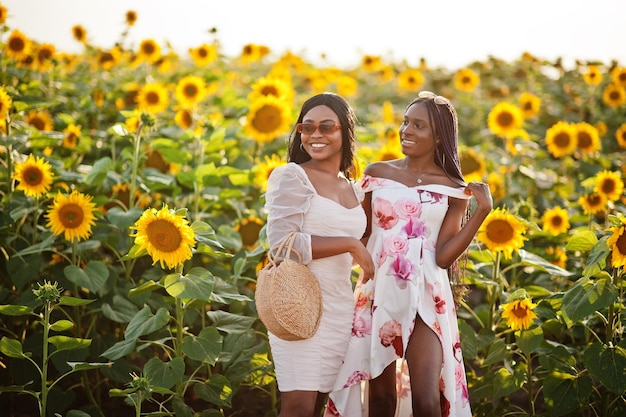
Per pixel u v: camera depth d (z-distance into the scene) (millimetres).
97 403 4387
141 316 3719
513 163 6535
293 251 3203
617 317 4062
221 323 3939
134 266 4824
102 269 4090
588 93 9438
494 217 4055
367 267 3238
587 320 4078
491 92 9914
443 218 3537
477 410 4094
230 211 5305
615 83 8109
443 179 3561
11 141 4750
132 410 4441
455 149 3607
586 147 6109
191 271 3727
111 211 4352
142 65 8508
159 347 4699
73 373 4273
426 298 3430
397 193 3512
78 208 4055
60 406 4023
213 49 7555
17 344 3592
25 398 4562
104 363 3922
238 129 5707
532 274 4902
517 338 3914
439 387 3383
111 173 4715
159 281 4020
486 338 4109
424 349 3361
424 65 11992
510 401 4641
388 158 5168
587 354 3779
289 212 3246
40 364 4160
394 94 11781
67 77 7566
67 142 5523
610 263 4121
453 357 3445
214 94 7836
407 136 3559
